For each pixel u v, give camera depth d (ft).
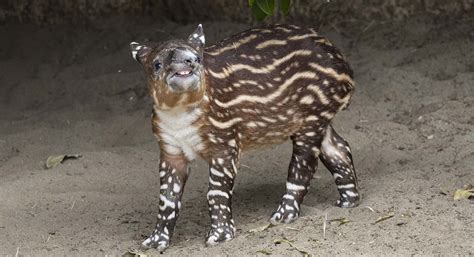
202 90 20.53
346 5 37.35
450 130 28.99
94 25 40.83
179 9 40.50
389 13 36.88
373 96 32.68
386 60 34.94
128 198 25.84
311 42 23.00
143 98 34.76
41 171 28.35
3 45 40.34
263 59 22.41
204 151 21.68
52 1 41.39
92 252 22.04
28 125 33.04
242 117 22.07
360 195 24.57
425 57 34.55
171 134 21.43
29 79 37.27
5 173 28.68
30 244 22.72
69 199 25.71
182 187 22.25
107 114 33.81
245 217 23.90
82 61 38.75
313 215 23.07
